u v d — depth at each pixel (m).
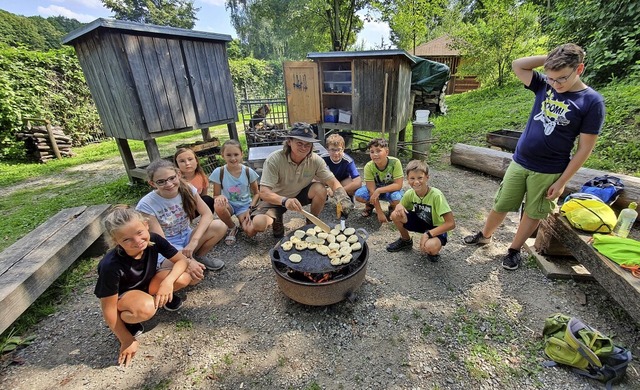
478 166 4.65
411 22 12.77
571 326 1.64
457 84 16.30
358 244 2.11
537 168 2.09
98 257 2.86
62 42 3.90
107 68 3.78
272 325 2.01
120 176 5.63
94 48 3.76
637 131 4.14
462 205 3.63
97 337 1.97
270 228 3.30
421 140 5.42
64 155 7.33
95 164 6.68
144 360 1.78
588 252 1.94
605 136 4.30
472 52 11.39
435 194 2.44
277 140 5.71
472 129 6.61
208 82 4.72
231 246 2.98
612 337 1.78
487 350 1.75
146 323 2.04
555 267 2.33
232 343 1.88
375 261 2.64
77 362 1.78
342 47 16.20
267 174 2.75
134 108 3.81
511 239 2.88
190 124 4.53
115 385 1.63
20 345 1.90
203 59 4.59
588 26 6.37
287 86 5.38
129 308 1.70
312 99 5.58
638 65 4.86
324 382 1.62
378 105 5.24
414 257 2.67
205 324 2.03
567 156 2.00
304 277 2.11
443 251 2.74
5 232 3.47
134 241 1.67
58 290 2.41
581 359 1.55
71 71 8.33
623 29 5.60
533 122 2.11
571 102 1.84
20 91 7.14
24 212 4.05
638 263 1.68
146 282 1.90
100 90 4.07
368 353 1.78
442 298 2.17
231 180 3.04
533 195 2.15
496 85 11.45
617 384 1.51
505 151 4.90
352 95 5.36
